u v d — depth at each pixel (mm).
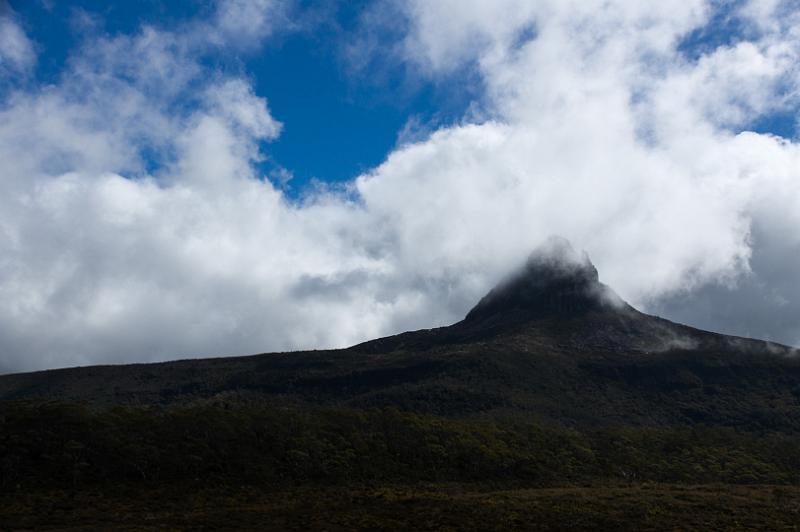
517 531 70125
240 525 68312
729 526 75000
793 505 88188
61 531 63094
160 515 71938
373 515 74500
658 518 77875
